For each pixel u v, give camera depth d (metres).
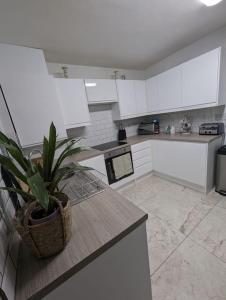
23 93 1.71
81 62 2.50
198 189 2.39
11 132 1.62
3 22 1.35
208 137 2.21
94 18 1.45
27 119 1.75
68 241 0.66
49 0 1.17
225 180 2.19
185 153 2.40
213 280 1.19
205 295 1.11
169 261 1.38
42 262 0.58
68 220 0.63
